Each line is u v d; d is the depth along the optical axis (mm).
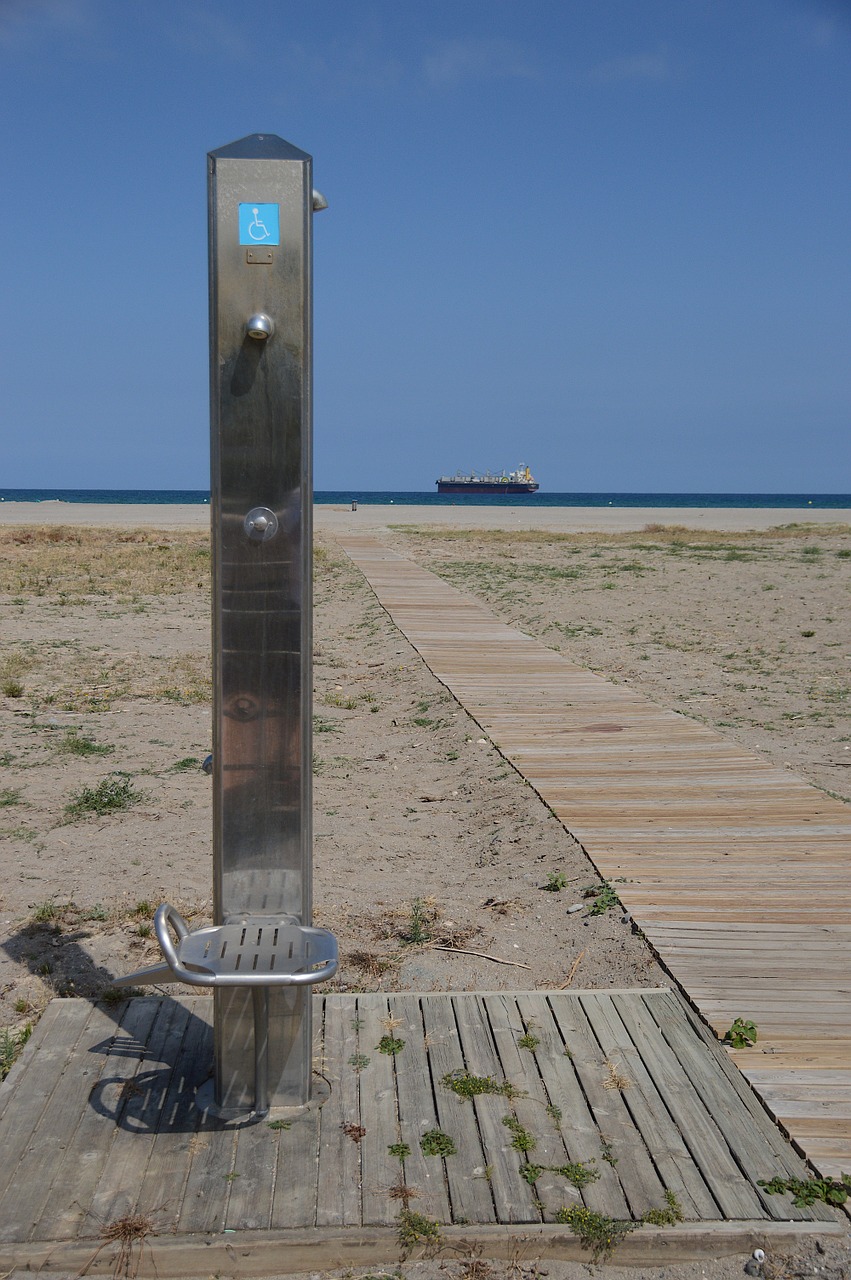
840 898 5305
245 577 3162
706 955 4625
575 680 11562
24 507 75500
